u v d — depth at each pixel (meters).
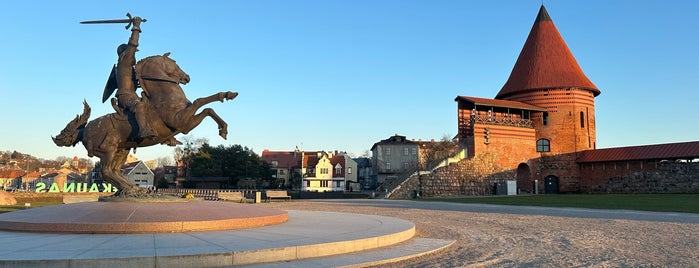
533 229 16.80
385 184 57.22
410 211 26.33
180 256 8.58
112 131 14.23
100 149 14.22
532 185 57.31
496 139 55.41
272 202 40.72
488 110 57.56
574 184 57.94
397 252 10.96
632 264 10.19
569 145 58.25
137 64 14.40
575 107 58.78
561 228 17.08
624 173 53.28
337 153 107.75
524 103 59.97
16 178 117.94
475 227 17.48
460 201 38.78
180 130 14.23
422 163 72.62
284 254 9.63
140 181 89.69
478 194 53.28
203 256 8.76
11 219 11.95
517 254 11.41
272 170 90.44
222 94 14.04
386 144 88.75
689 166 47.59
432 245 12.21
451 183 52.25
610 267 9.87
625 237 14.50
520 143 57.06
